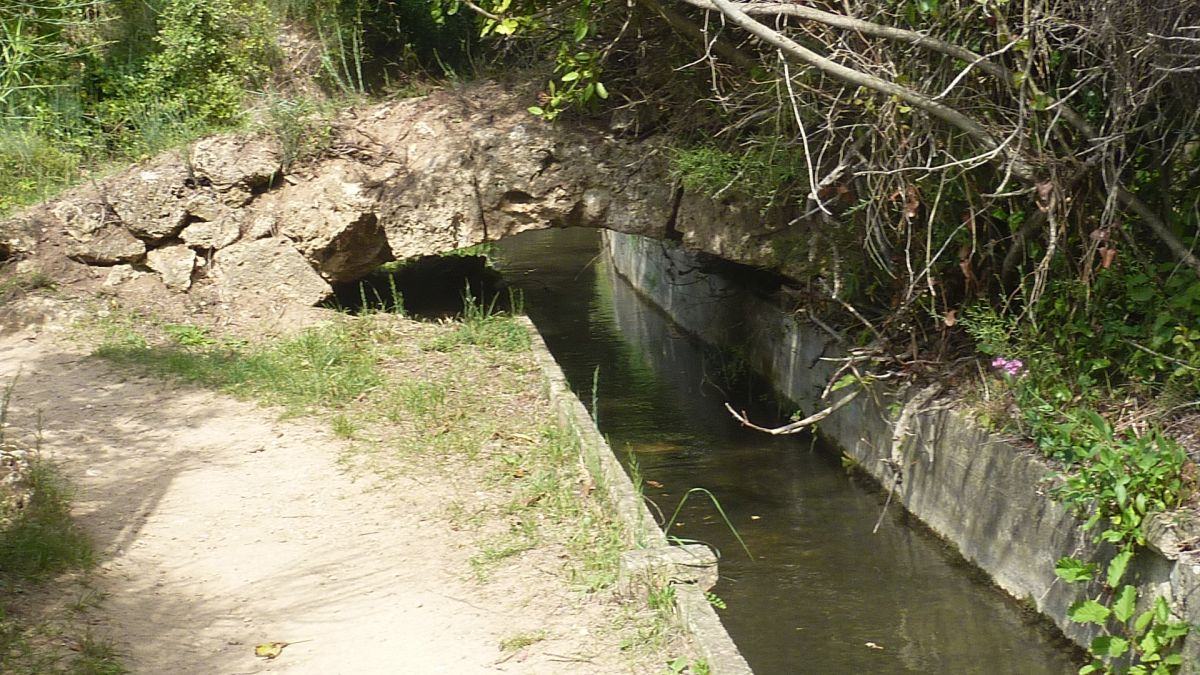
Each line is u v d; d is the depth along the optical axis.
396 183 11.38
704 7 7.41
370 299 12.27
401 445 8.13
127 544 6.54
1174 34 6.68
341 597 6.00
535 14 10.24
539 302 17.81
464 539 6.69
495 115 11.70
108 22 13.77
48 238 10.99
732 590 8.20
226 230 11.12
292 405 8.87
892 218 9.55
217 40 13.05
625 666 5.28
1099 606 6.41
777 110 8.98
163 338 10.31
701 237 11.05
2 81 13.12
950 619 7.72
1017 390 8.28
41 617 5.50
